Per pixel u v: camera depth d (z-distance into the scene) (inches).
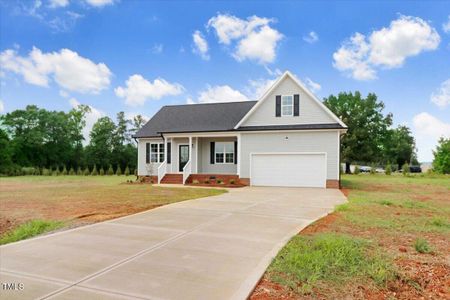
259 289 141.3
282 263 172.7
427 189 700.0
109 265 171.6
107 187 701.9
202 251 198.2
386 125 1905.8
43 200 461.7
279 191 616.1
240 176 778.8
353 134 1820.9
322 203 427.5
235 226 273.0
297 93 762.8
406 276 156.3
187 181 806.5
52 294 134.0
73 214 342.3
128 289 139.8
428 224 281.7
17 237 263.0
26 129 1830.7
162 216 320.5
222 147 875.4
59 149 1941.4
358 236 231.6
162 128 920.9
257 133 771.4
